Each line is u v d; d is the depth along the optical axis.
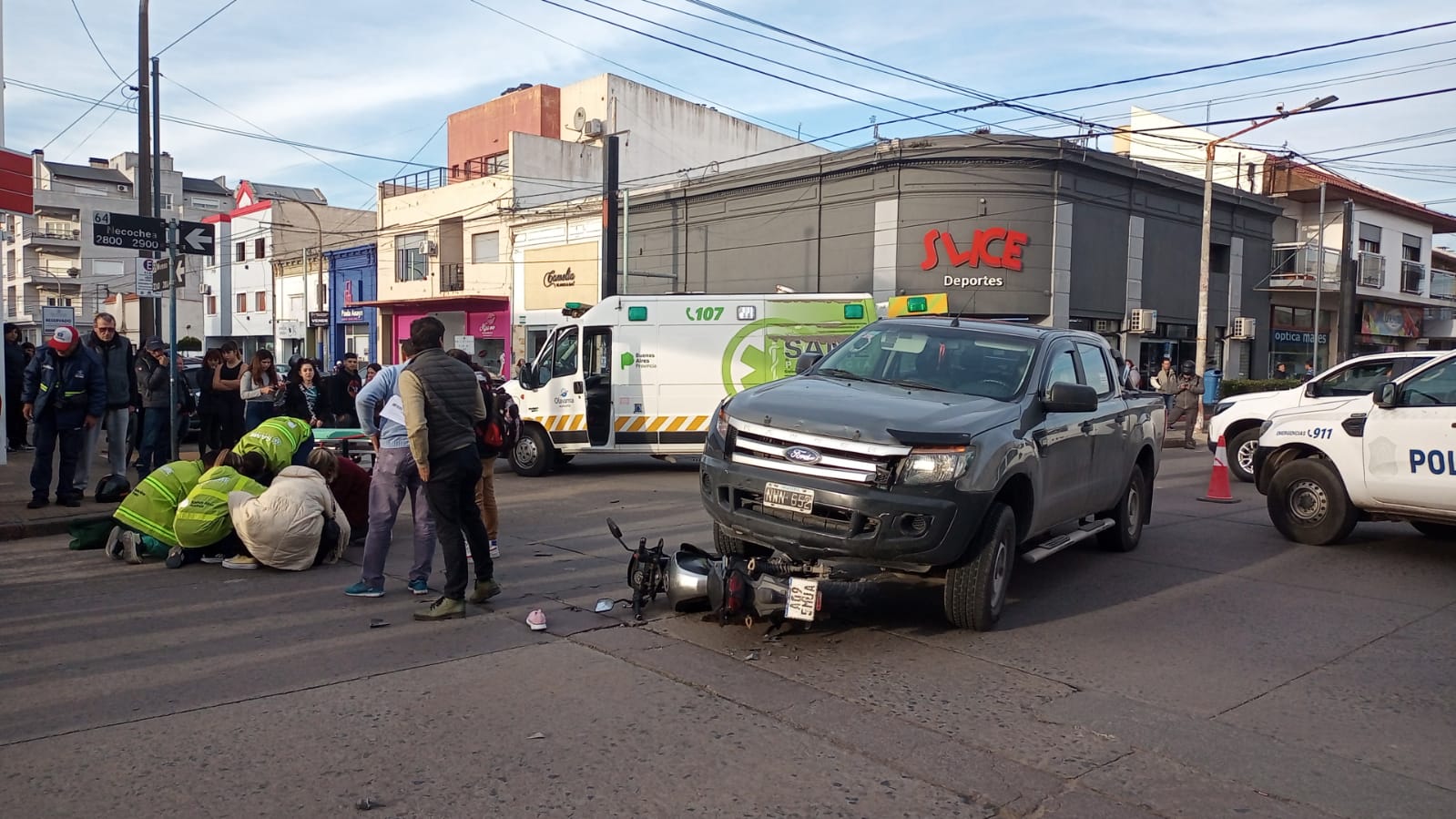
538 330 33.06
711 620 6.24
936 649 5.77
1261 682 5.28
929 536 5.47
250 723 4.43
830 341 13.98
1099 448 7.57
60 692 4.79
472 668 5.25
